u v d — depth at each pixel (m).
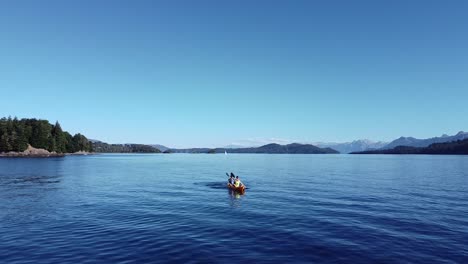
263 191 35.47
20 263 13.16
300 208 25.02
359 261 13.24
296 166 94.50
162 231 17.97
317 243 15.65
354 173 63.91
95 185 41.53
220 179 50.97
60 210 24.20
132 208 25.06
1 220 20.81
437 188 38.12
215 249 14.73
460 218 21.33
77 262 13.21
